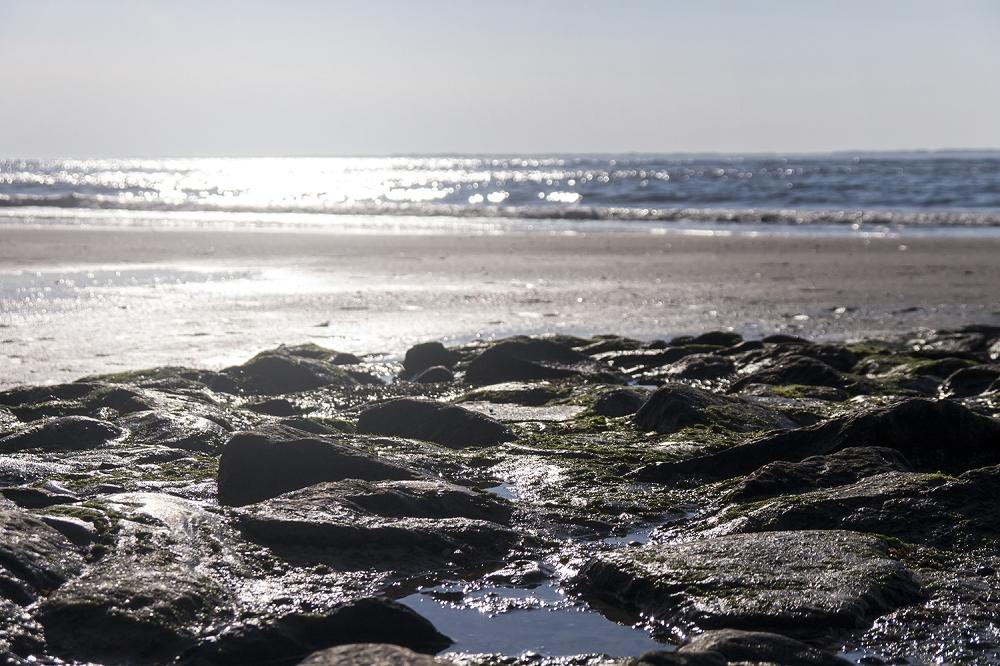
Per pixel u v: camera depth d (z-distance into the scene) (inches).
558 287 928.9
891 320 788.6
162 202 2041.1
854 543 257.0
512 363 529.0
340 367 532.4
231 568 247.6
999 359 617.0
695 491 332.5
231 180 4756.4
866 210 1959.9
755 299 876.0
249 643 209.9
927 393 514.0
